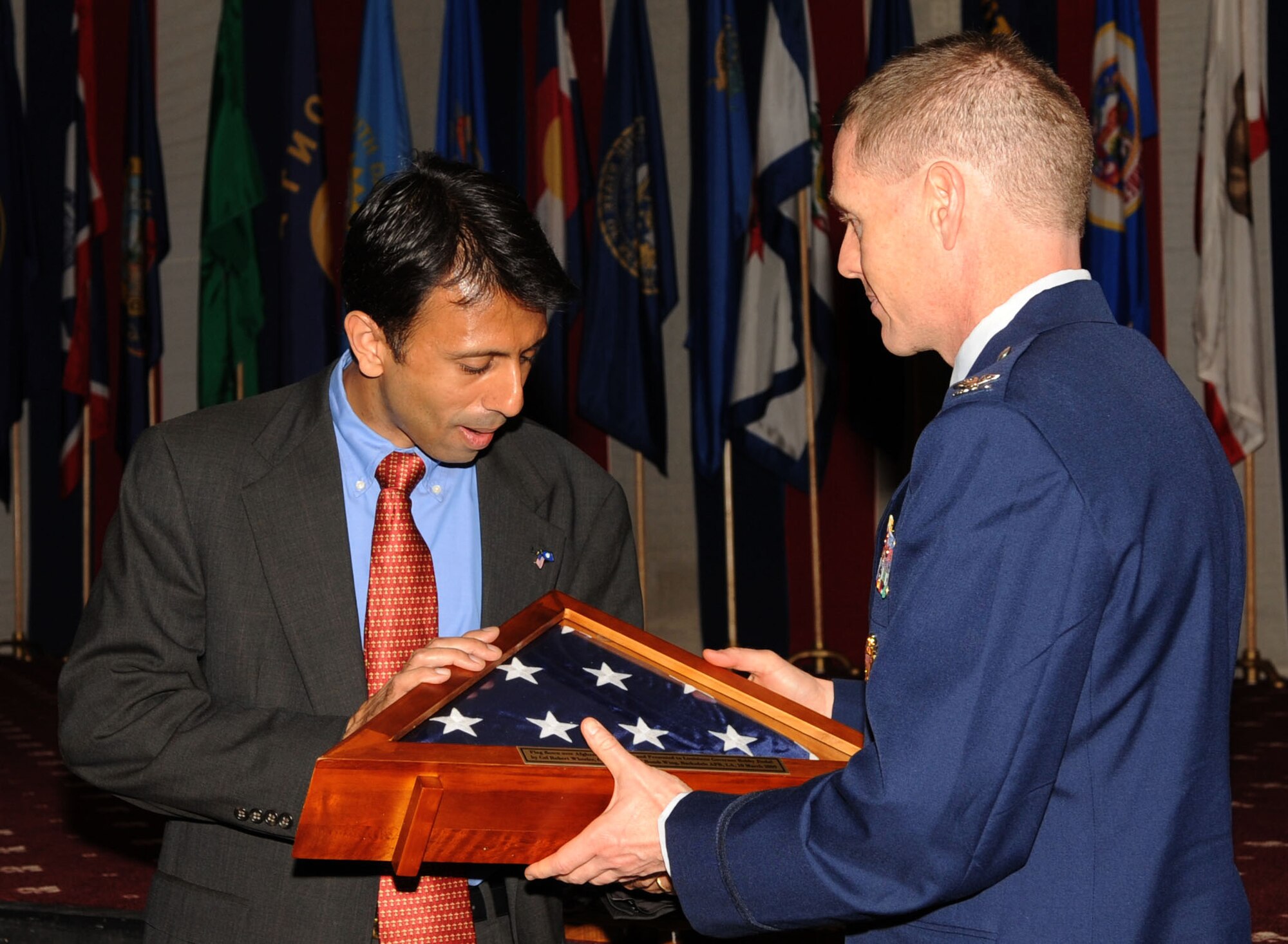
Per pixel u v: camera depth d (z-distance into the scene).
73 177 6.89
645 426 6.25
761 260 6.21
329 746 1.38
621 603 1.74
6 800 4.48
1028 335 1.21
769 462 6.37
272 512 1.50
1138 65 5.78
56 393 7.84
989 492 1.10
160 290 7.04
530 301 1.41
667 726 1.37
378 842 1.19
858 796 1.13
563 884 1.59
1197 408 1.21
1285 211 6.45
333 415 1.59
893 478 6.84
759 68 6.91
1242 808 4.13
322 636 1.49
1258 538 6.50
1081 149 1.25
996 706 1.08
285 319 6.28
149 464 1.51
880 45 6.04
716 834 1.20
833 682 1.65
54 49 7.78
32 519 7.90
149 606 1.47
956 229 1.24
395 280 1.39
